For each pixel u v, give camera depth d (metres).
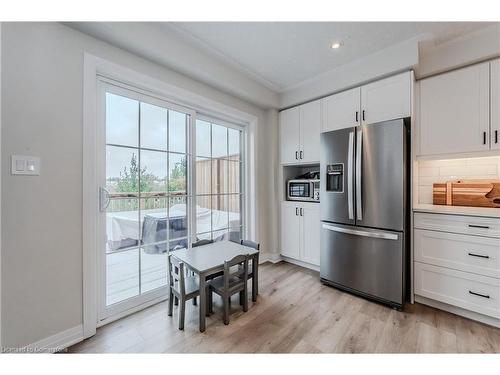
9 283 1.30
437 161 2.45
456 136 2.10
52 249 1.46
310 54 2.25
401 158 1.95
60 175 1.49
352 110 2.47
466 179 2.29
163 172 2.23
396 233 1.98
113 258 1.88
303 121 2.97
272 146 3.24
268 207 3.31
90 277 1.62
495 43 1.91
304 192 3.01
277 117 3.30
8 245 1.30
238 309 2.00
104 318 1.79
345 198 2.30
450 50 2.11
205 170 2.67
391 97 2.18
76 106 1.56
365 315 1.90
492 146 1.93
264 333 1.67
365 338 1.60
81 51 1.59
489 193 2.11
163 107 2.21
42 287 1.42
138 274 2.04
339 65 2.46
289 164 3.16
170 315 1.91
